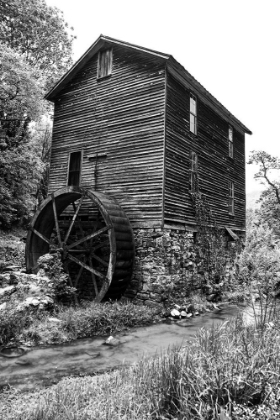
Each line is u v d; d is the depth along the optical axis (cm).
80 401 381
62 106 1430
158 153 1094
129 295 1094
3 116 1515
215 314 1016
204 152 1365
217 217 1432
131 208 1137
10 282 922
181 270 1126
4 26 1962
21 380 489
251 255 607
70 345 678
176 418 323
